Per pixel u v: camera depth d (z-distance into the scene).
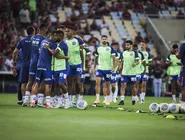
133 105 34.25
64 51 27.98
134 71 35.16
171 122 21.27
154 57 58.28
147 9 67.88
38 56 29.14
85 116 23.31
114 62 34.53
